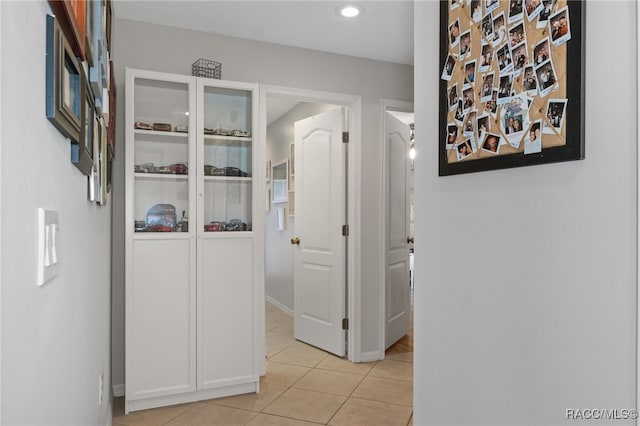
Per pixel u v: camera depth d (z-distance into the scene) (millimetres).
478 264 1348
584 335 1023
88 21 1070
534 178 1158
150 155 2811
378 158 3701
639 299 900
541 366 1135
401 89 3777
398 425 2545
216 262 2900
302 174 4191
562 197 1080
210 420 2592
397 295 4113
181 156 2889
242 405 2801
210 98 2975
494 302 1288
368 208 3664
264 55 3293
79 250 1153
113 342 2904
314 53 3453
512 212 1229
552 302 1105
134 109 2766
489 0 1283
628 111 927
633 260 918
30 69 619
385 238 3801
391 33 3150
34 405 648
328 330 3855
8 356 518
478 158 1324
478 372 1345
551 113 1084
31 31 622
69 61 869
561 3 1058
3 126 499
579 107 1018
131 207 2693
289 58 3371
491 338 1298
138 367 2695
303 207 4172
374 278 3697
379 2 2691
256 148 3039
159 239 2756
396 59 3666
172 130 2850
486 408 1313
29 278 619
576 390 1042
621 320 941
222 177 2977
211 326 2877
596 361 995
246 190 3066
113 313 2908
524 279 1188
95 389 1626
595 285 998
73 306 1050
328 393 2996
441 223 1507
